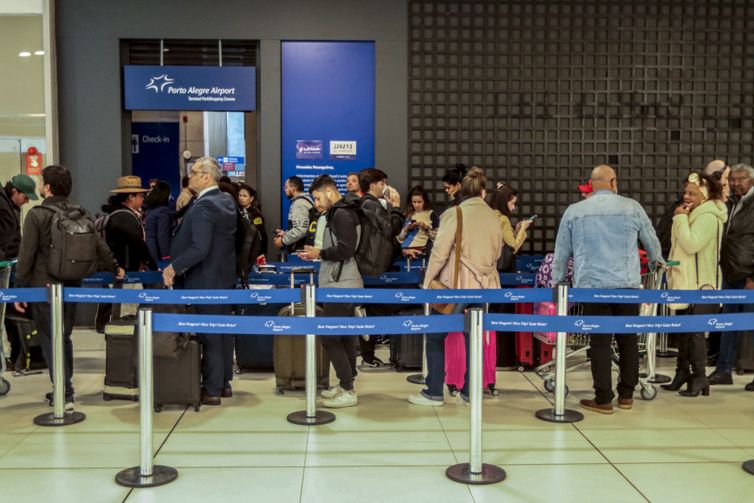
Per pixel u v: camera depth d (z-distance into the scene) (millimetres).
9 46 8742
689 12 8961
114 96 8812
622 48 8977
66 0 8750
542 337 6031
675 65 8992
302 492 3719
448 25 8930
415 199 7570
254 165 9242
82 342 7855
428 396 5383
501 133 9070
